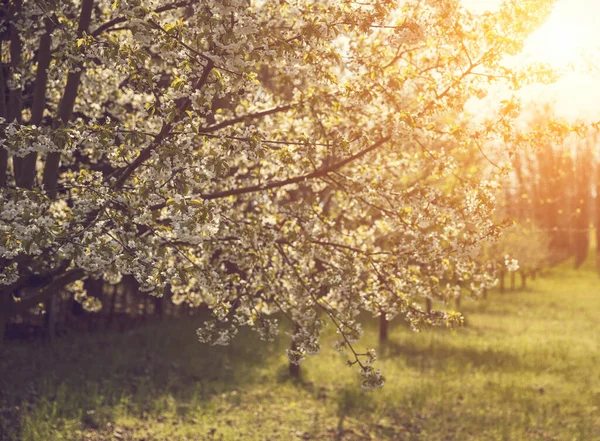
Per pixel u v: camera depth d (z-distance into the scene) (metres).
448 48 6.96
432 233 6.71
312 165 7.20
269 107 7.97
